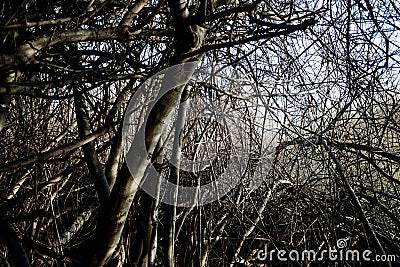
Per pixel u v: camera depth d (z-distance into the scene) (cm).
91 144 262
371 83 349
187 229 328
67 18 196
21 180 359
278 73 386
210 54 341
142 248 271
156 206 268
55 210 391
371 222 404
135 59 287
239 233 406
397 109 362
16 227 331
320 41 335
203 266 336
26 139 368
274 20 350
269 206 436
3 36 212
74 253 372
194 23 212
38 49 202
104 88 318
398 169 402
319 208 373
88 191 420
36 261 349
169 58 232
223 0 292
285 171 403
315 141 370
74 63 292
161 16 317
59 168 376
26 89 197
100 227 225
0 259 308
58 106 388
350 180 392
